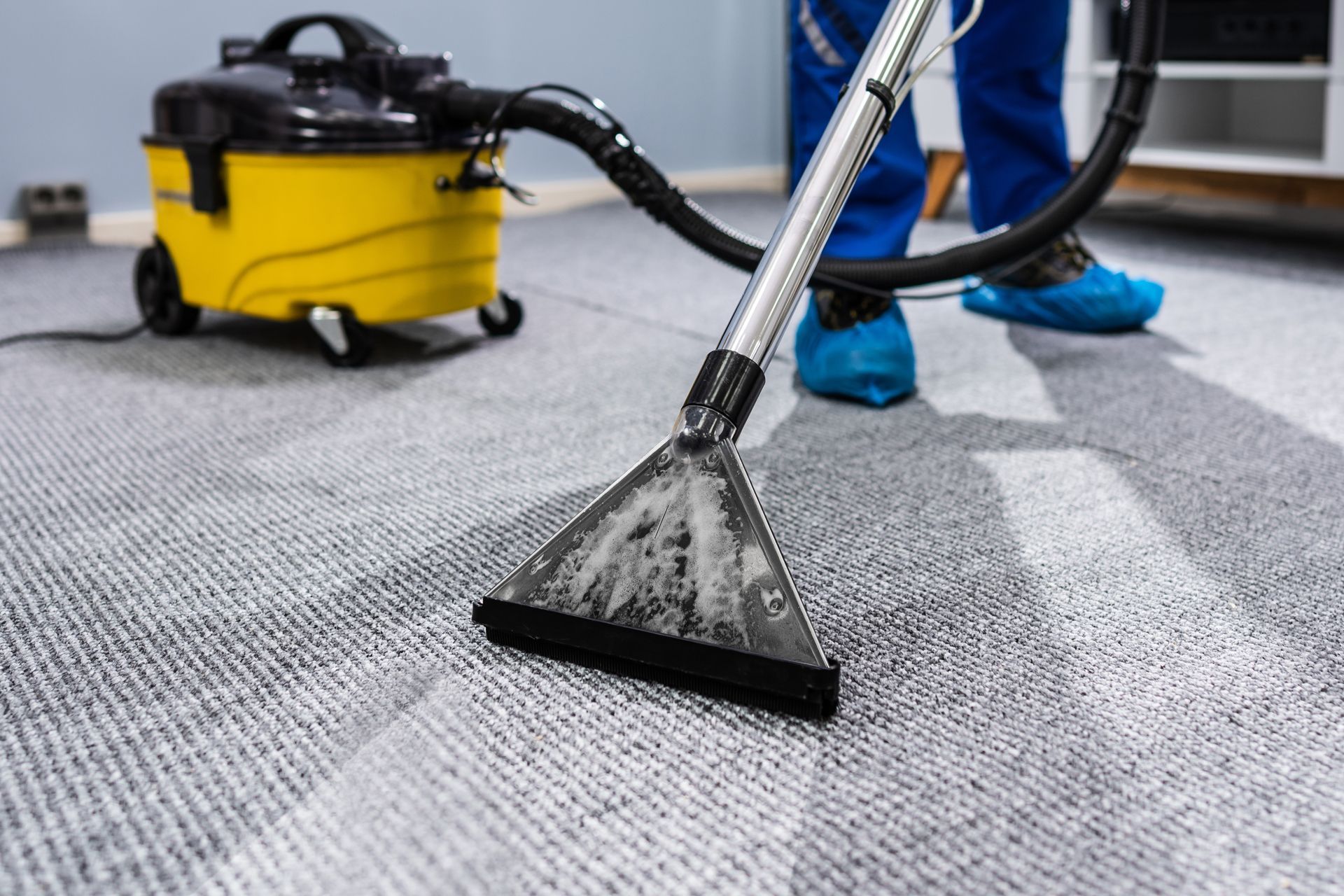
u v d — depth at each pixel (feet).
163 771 1.91
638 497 2.11
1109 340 4.73
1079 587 2.53
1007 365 4.36
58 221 7.54
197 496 3.17
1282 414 3.69
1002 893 1.61
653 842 1.72
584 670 2.20
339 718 2.06
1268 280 5.84
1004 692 2.11
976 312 5.24
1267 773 1.87
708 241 3.91
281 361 4.64
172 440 3.65
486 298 4.78
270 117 4.20
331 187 4.21
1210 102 8.10
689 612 2.06
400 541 2.85
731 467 2.04
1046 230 3.66
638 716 2.04
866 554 2.71
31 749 1.98
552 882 1.64
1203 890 1.61
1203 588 2.52
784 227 2.19
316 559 2.75
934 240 7.43
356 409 3.97
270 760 1.94
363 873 1.66
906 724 2.02
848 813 1.78
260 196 4.30
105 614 2.48
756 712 2.05
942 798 1.82
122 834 1.75
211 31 7.87
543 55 9.25
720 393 2.06
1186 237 7.27
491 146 4.22
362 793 1.85
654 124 10.02
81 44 7.41
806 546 2.76
